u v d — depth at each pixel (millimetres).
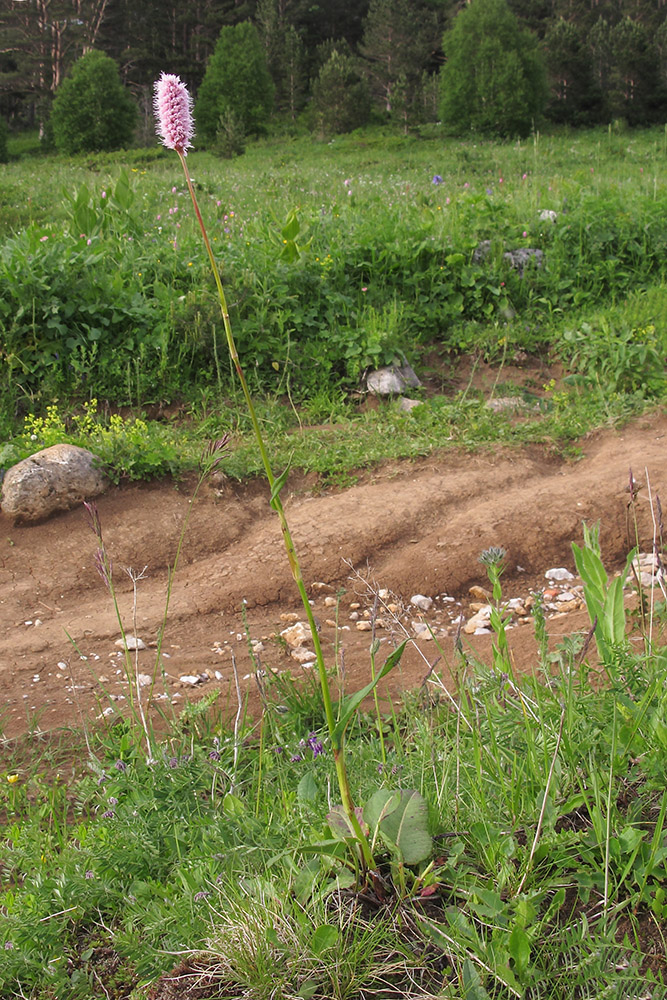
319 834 2209
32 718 3467
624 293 8602
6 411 6285
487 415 6461
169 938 2115
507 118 32531
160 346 6832
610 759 2365
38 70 48688
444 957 1990
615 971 1866
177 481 5578
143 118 38781
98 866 2365
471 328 7867
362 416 6703
